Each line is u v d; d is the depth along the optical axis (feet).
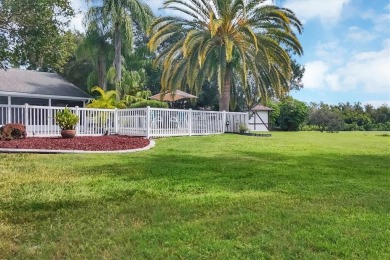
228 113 59.21
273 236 9.27
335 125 118.11
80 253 8.25
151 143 38.93
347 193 14.90
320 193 14.89
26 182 17.01
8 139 37.11
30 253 8.23
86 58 88.58
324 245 8.59
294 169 21.85
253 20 58.13
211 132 56.29
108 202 13.16
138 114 48.52
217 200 13.51
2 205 12.62
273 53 58.49
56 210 12.04
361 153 32.63
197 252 8.18
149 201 13.30
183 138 46.70
